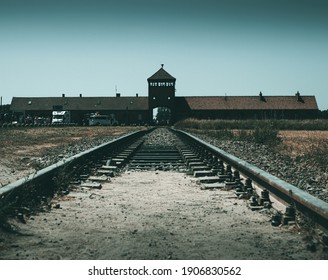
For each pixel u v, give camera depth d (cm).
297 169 1275
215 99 11738
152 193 844
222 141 2723
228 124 5097
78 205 714
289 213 560
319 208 464
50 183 812
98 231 540
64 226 564
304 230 509
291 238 498
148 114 11556
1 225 513
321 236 474
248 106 11469
